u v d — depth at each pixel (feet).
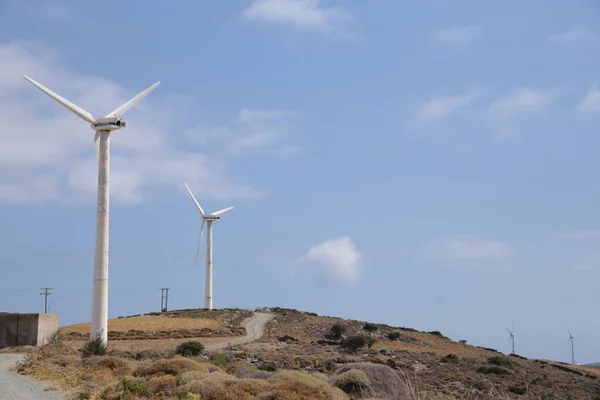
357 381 104.17
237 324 404.77
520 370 250.78
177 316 428.15
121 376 119.44
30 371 124.16
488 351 370.73
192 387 91.61
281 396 88.22
